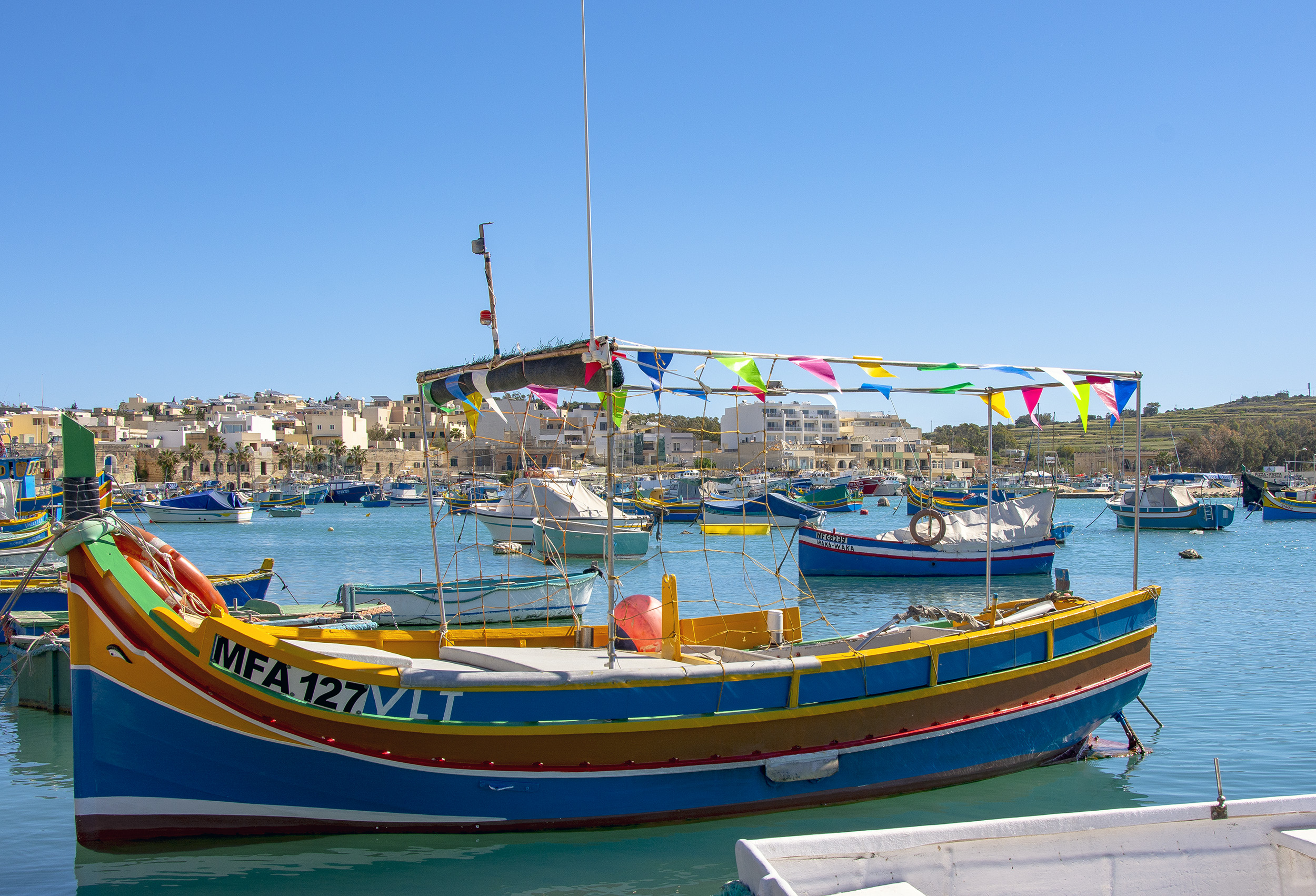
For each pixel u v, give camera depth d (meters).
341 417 170.88
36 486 43.34
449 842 9.96
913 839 5.87
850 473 126.69
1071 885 6.09
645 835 10.25
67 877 9.73
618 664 11.07
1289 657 21.81
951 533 38.19
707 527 13.55
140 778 9.55
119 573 9.51
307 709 9.41
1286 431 186.88
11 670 18.45
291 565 46.09
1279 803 6.50
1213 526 67.69
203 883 9.49
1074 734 13.06
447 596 24.75
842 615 28.25
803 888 5.59
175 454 139.62
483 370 10.69
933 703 11.56
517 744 9.76
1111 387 13.26
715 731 10.31
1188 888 6.25
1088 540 62.12
